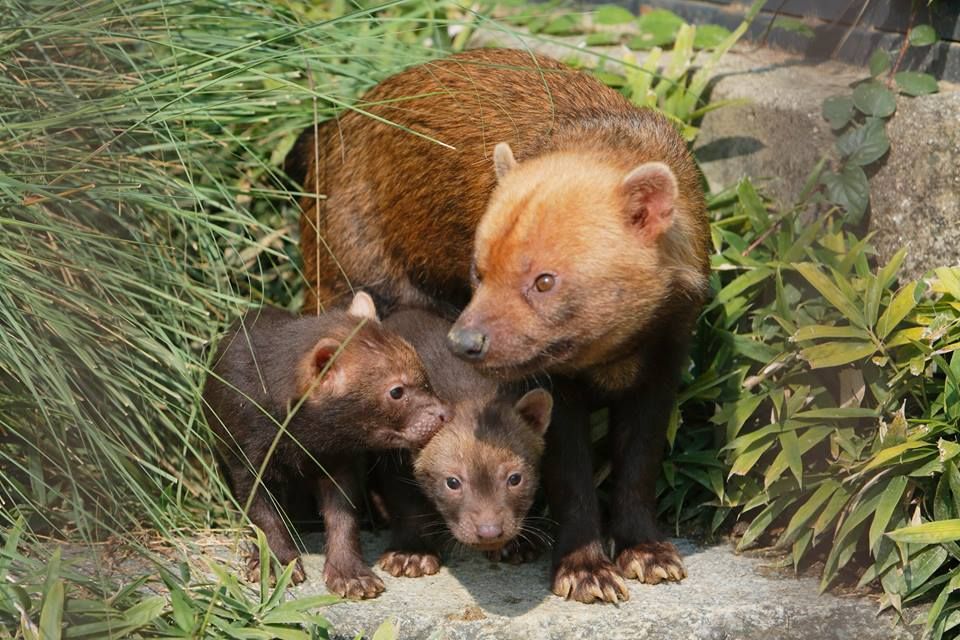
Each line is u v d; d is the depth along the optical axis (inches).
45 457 297.9
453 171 330.6
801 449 302.8
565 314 269.1
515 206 272.4
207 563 280.5
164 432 323.6
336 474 300.4
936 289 302.0
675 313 290.8
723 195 376.2
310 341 301.9
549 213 269.4
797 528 301.1
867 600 284.7
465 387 315.6
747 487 316.5
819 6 390.6
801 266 315.3
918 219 331.3
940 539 273.3
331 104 383.2
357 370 296.5
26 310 286.8
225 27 358.3
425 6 431.8
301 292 394.9
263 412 298.4
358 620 277.7
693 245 289.3
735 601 283.9
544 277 267.6
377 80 383.9
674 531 326.3
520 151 315.6
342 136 365.4
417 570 302.5
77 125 304.5
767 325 335.0
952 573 278.2
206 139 350.9
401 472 311.4
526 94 330.3
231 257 374.9
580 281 267.9
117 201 315.9
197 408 303.6
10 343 276.5
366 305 318.7
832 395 317.7
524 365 270.4
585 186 273.7
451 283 344.8
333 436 297.1
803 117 360.5
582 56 446.3
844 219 345.1
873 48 368.8
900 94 341.4
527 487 300.8
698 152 408.2
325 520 301.6
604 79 417.4
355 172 357.7
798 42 403.9
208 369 301.9
